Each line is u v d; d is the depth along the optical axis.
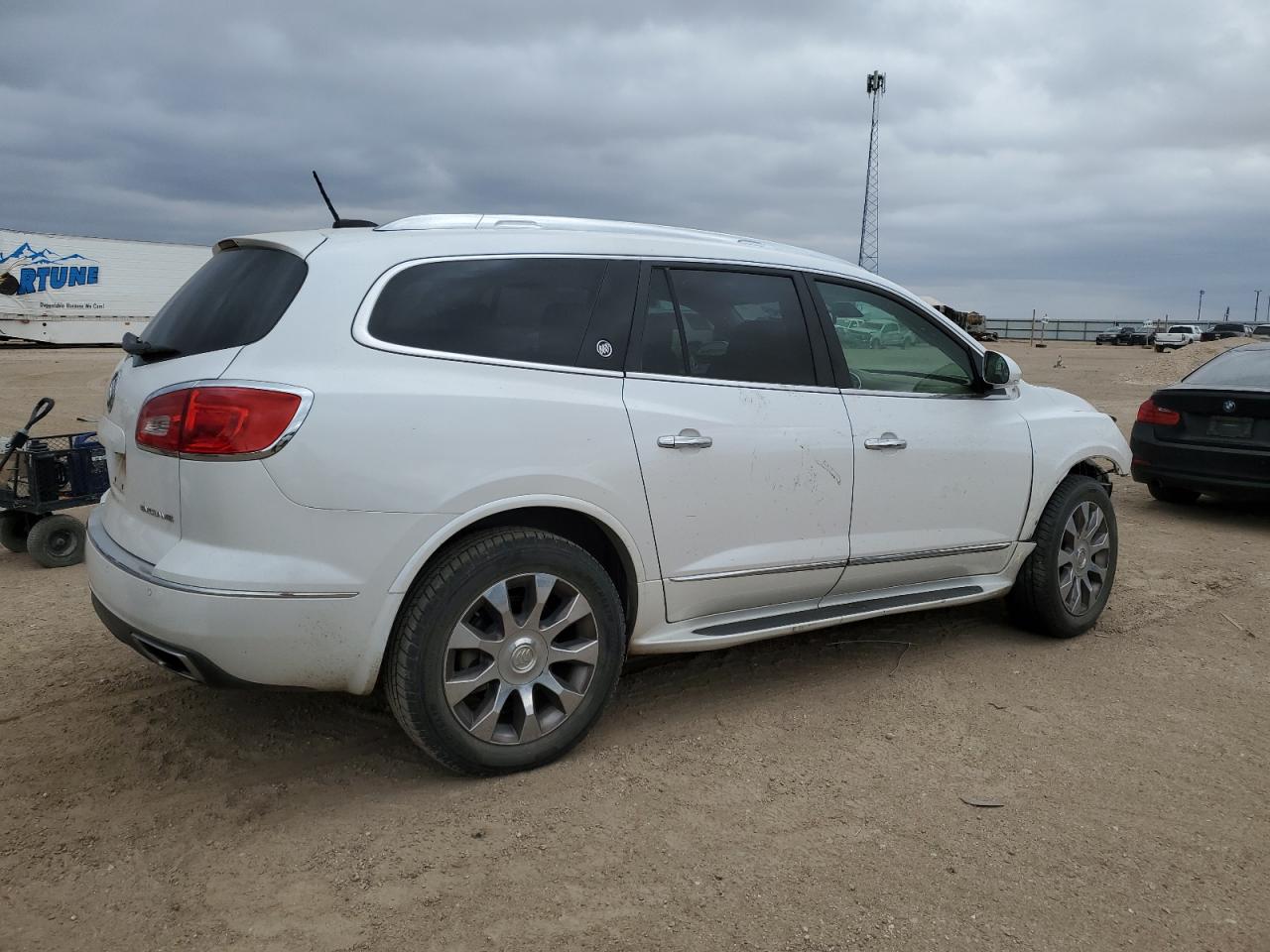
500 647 3.15
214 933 2.43
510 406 3.15
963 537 4.37
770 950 2.40
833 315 4.09
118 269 35.41
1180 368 26.80
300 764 3.35
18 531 6.73
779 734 3.65
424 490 2.96
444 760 3.13
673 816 3.03
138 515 3.12
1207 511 8.48
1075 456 4.77
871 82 71.88
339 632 2.91
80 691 3.98
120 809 3.03
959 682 4.22
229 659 2.83
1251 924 2.55
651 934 2.45
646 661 4.42
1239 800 3.21
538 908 2.54
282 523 2.81
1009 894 2.66
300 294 2.97
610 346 3.44
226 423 2.79
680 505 3.51
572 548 3.26
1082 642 4.82
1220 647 4.79
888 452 4.07
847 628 4.96
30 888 2.61
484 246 3.32
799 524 3.83
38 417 6.47
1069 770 3.41
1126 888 2.70
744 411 3.68
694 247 3.77
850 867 2.77
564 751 3.34
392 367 3.01
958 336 4.52
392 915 2.51
